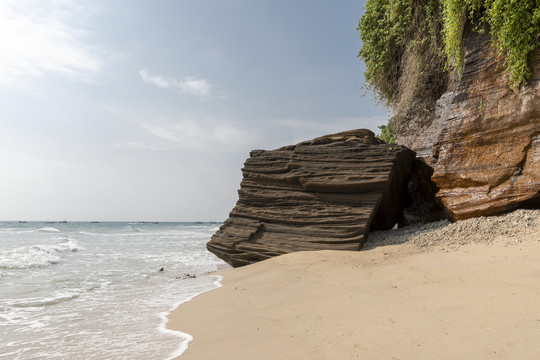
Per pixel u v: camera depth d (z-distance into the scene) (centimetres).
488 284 422
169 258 1456
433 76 1160
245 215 1067
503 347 249
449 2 870
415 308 377
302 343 324
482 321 307
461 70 923
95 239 2966
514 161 732
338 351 290
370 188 961
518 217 688
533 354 233
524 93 741
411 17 1182
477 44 846
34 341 422
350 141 1072
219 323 443
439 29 1079
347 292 496
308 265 750
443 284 457
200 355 335
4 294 720
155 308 581
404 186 1160
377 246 870
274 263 843
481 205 759
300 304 473
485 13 825
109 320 511
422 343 279
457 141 833
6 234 3525
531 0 707
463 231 743
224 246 1023
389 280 525
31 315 551
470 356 244
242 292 627
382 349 280
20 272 1045
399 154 993
